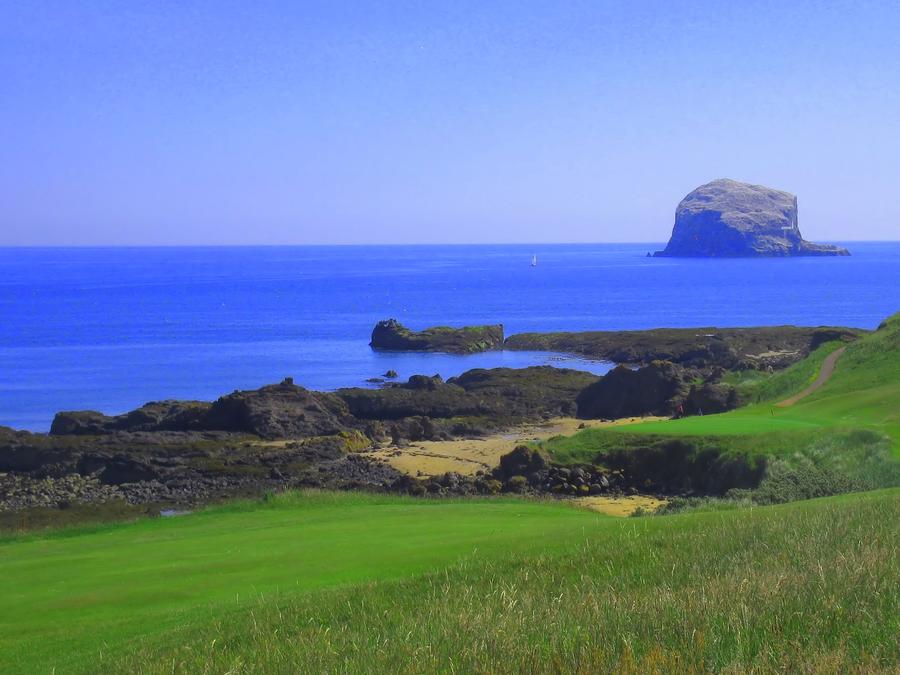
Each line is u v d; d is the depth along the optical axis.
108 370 90.25
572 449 40.56
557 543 16.06
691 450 37.53
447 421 58.06
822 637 8.48
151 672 10.85
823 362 53.44
